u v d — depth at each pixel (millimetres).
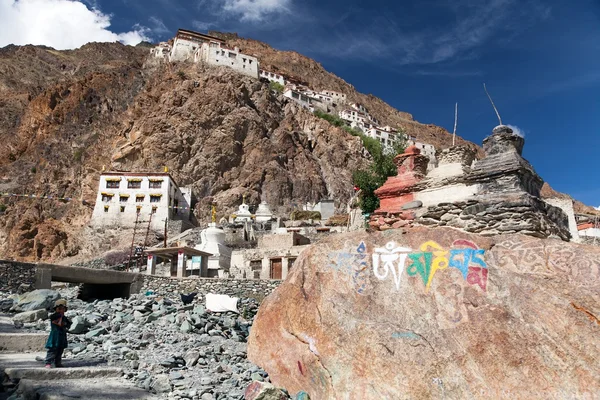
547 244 8141
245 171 75750
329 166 85312
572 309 7441
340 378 8555
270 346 10336
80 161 81125
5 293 16688
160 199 60125
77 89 96375
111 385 8758
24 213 70250
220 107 79875
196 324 13969
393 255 9250
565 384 7141
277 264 29734
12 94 128750
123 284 20641
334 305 9281
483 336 7797
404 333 8305
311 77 184625
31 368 8641
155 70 105312
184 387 9078
